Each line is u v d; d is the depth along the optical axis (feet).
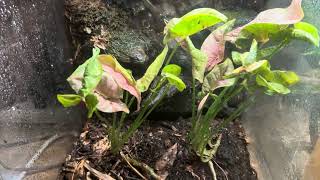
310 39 0.65
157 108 0.94
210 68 0.77
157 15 1.00
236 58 0.72
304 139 0.77
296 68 0.85
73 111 0.92
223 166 0.89
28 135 0.68
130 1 0.99
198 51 0.73
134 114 0.94
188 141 0.90
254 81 0.79
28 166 0.67
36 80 0.72
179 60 0.94
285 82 0.72
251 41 0.76
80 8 0.96
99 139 0.92
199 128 0.84
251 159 0.94
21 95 0.65
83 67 0.62
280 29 0.66
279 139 0.89
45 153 0.76
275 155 0.90
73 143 0.92
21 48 0.65
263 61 0.66
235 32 0.74
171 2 1.01
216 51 0.76
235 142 0.95
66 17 0.96
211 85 0.76
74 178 0.83
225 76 0.74
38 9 0.73
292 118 0.84
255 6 1.05
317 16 0.80
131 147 0.89
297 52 0.85
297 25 0.66
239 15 1.01
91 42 0.94
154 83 0.91
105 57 0.65
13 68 0.62
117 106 0.65
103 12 0.97
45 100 0.77
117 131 0.83
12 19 0.61
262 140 0.97
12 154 0.61
